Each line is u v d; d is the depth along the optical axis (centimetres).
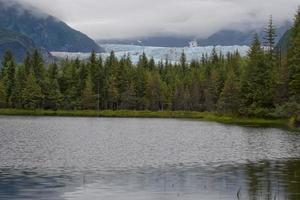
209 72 19250
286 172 3469
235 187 2898
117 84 17900
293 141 6081
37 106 17212
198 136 7050
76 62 19988
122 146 5450
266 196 2652
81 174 3347
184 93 18162
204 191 2789
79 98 17675
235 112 12650
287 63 11119
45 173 3381
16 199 2552
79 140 6244
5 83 17162
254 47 12262
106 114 16912
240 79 12562
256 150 5012
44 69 18138
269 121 11450
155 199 2589
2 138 6406
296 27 11319
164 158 4306
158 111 17400
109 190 2797
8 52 18038
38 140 6172
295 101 9812
